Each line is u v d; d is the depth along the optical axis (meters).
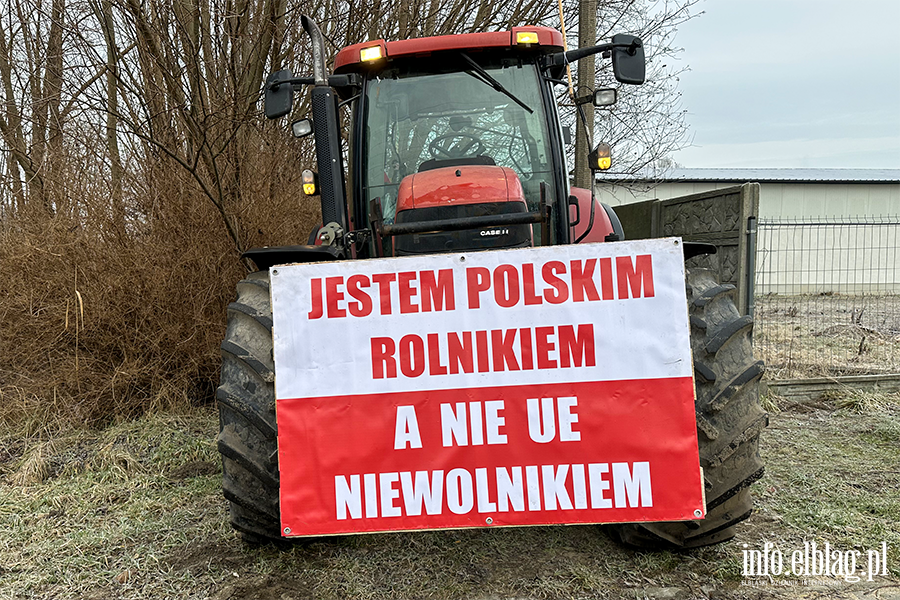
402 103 3.34
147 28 4.90
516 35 3.19
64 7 5.59
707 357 2.37
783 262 14.01
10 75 6.52
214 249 5.06
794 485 3.38
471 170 3.00
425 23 7.85
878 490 3.31
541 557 2.63
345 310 2.19
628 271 2.14
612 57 3.21
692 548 2.58
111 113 4.91
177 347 4.80
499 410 2.17
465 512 2.18
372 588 2.44
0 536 3.01
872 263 14.26
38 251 4.73
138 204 5.02
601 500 2.16
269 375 2.39
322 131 2.88
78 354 4.73
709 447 2.30
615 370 2.15
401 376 2.18
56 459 4.01
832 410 4.85
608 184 13.02
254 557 2.70
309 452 2.19
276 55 6.04
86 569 2.68
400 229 2.81
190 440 4.21
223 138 5.20
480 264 2.17
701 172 17.95
